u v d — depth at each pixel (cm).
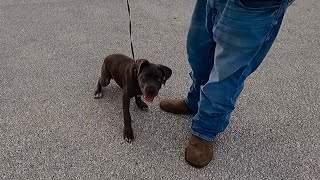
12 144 90
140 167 86
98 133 95
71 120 99
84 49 134
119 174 83
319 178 85
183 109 102
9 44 135
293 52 140
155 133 96
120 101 107
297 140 96
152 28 152
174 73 122
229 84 77
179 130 97
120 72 97
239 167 87
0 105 103
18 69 120
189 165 87
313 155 92
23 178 81
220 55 73
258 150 92
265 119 103
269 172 86
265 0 64
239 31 68
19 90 110
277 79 122
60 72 120
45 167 84
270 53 138
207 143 87
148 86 87
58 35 143
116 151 90
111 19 158
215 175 85
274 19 68
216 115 84
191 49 88
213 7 73
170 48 138
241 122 101
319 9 179
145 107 103
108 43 139
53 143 91
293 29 158
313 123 103
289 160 90
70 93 110
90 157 88
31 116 100
